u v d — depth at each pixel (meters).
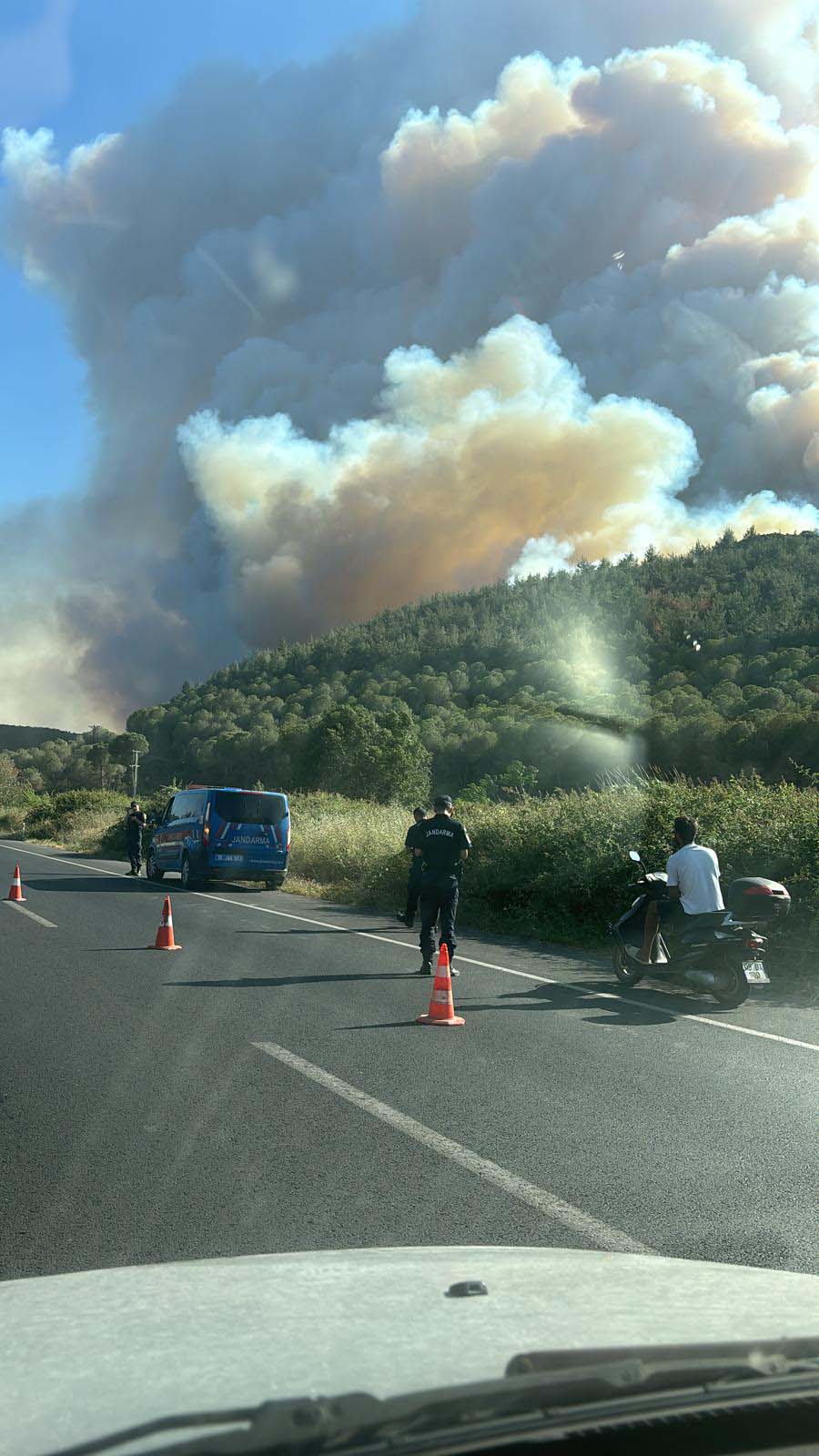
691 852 10.23
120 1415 1.28
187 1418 1.21
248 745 120.19
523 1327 1.62
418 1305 1.75
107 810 51.38
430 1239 4.07
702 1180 4.86
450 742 105.94
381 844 22.61
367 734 97.38
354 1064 6.99
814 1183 4.84
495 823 18.41
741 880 10.32
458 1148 5.28
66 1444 1.19
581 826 15.85
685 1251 4.01
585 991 10.30
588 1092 6.42
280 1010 8.81
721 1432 1.36
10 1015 8.46
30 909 16.77
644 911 10.76
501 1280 1.96
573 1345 1.54
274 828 22.11
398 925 15.91
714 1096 6.38
